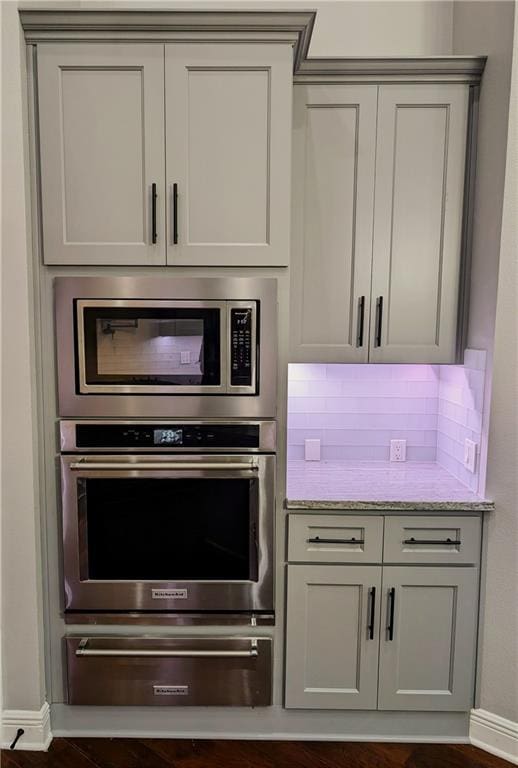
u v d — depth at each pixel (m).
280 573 1.82
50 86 1.64
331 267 1.94
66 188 1.68
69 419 1.75
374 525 1.79
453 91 1.85
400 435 2.35
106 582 1.79
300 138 1.88
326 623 1.82
